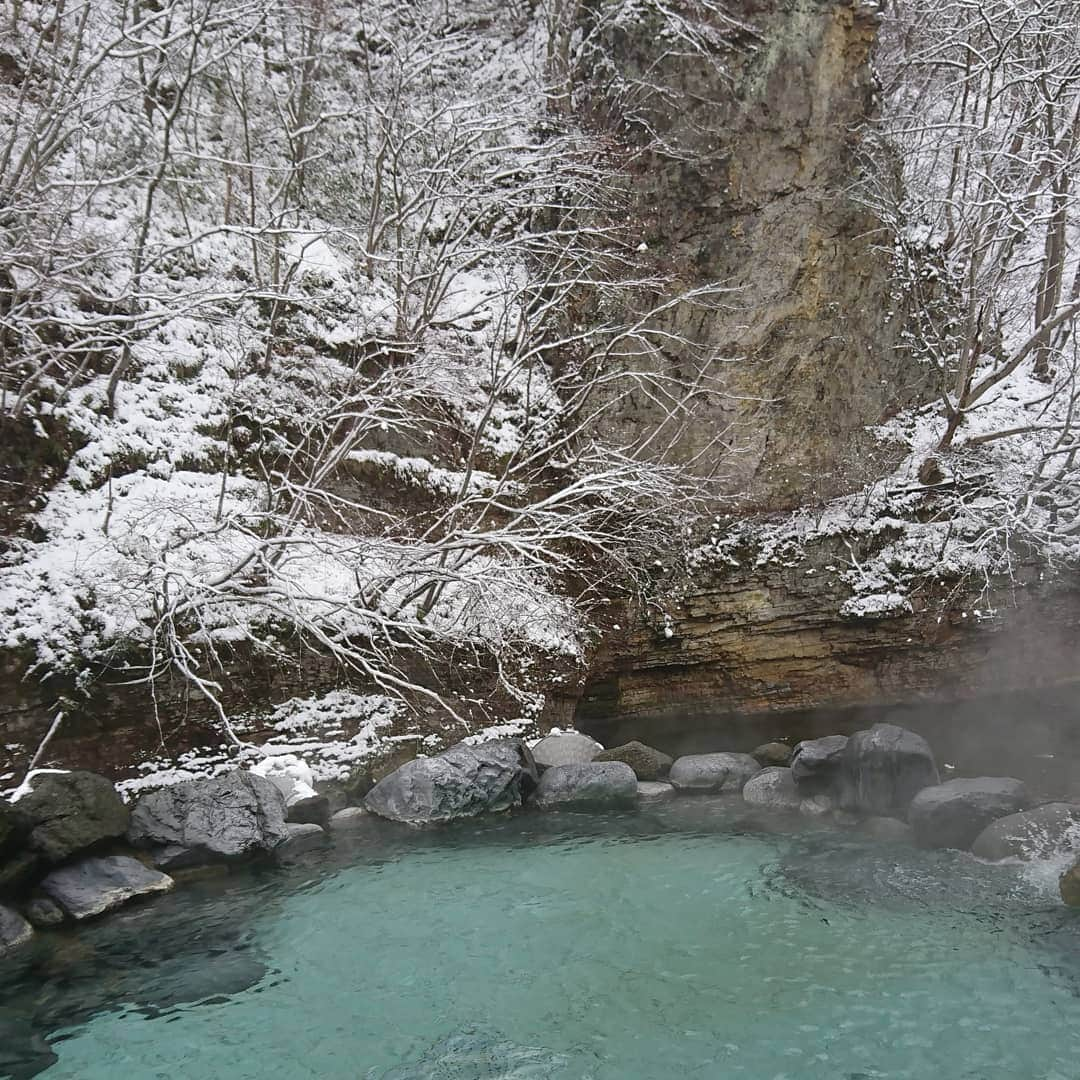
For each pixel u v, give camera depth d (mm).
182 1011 5000
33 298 8055
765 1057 4512
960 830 6922
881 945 5523
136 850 6605
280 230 8102
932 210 14312
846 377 12047
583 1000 5059
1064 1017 4727
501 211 12984
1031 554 11328
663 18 11719
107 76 10727
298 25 12094
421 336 10492
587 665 10383
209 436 9219
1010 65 12445
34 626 7004
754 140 11609
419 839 7445
